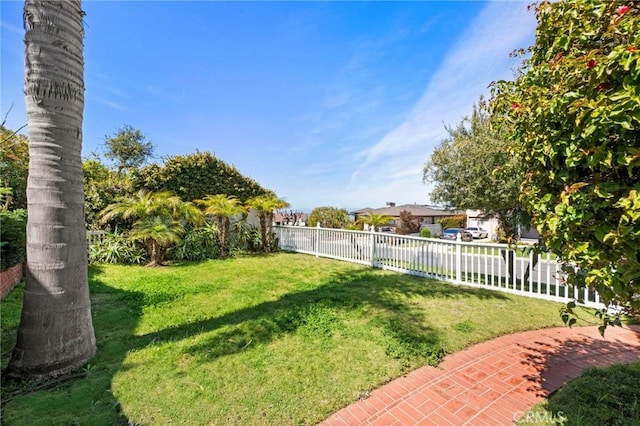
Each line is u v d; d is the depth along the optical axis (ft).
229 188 43.70
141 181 37.42
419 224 101.35
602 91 5.41
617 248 5.19
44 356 9.80
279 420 8.11
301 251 39.75
